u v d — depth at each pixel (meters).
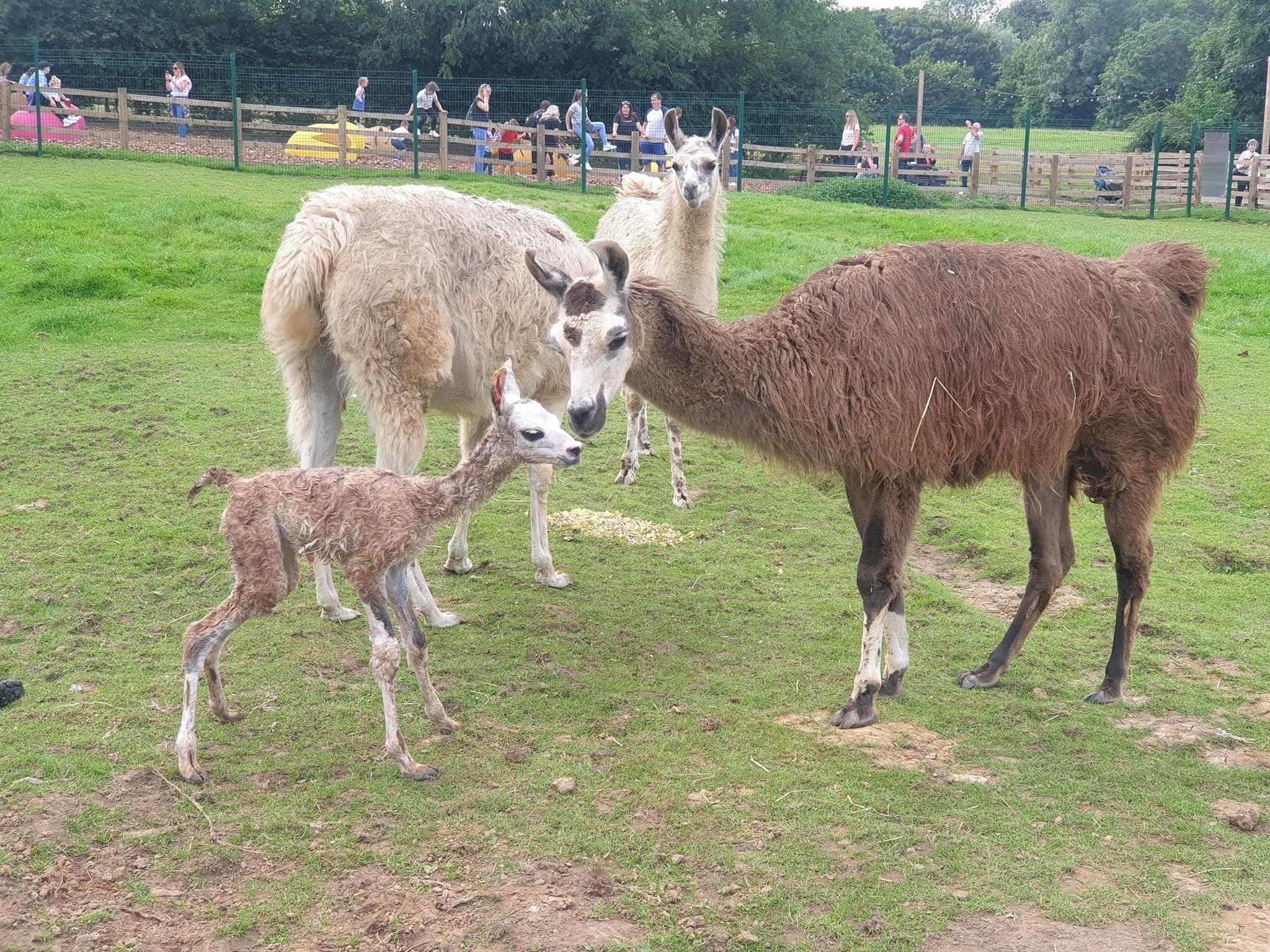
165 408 9.73
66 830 4.13
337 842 4.14
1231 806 4.58
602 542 7.59
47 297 13.12
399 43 34.50
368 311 5.62
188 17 34.47
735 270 16.14
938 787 4.64
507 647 5.90
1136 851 4.22
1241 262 17.84
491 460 4.62
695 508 8.41
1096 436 5.56
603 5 33.97
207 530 7.19
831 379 5.01
